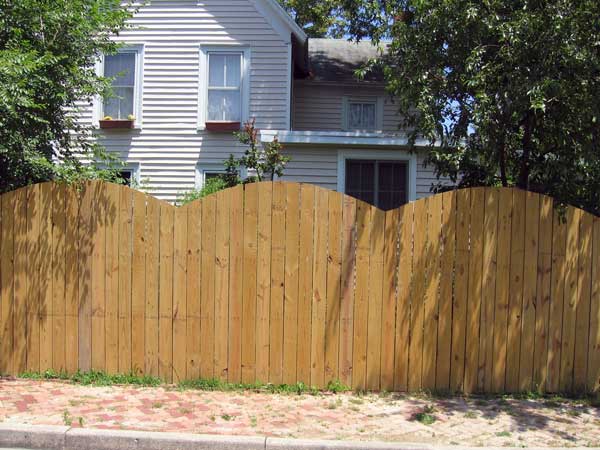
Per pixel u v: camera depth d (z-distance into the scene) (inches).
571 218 224.2
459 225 223.6
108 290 230.7
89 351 231.5
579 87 216.8
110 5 312.8
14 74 221.8
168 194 500.1
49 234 232.5
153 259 228.8
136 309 229.5
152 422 189.2
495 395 222.7
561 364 224.2
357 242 224.2
